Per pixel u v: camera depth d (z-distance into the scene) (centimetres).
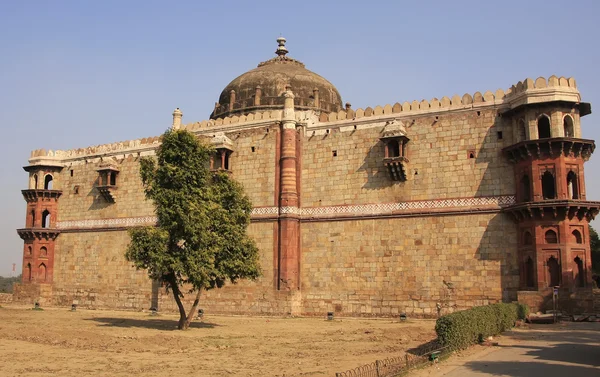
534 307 3259
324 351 2253
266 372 1783
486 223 3603
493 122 3678
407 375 1667
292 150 4212
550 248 3309
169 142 3116
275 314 4038
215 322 3584
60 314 4116
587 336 2552
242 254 3247
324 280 4025
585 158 3462
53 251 5241
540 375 1650
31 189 5284
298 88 5147
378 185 3950
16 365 1853
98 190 5053
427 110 3878
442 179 3766
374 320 3691
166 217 3019
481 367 1786
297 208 4169
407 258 3791
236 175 4412
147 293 4681
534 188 3378
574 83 3447
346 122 4131
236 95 5244
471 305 3569
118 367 1856
